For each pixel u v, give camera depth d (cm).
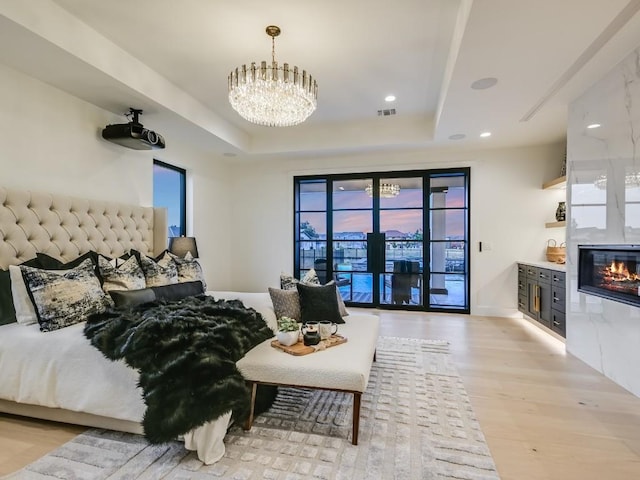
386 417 221
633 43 236
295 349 225
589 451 188
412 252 556
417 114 456
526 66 265
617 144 269
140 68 312
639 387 248
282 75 303
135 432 199
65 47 240
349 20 253
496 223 511
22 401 207
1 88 260
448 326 452
